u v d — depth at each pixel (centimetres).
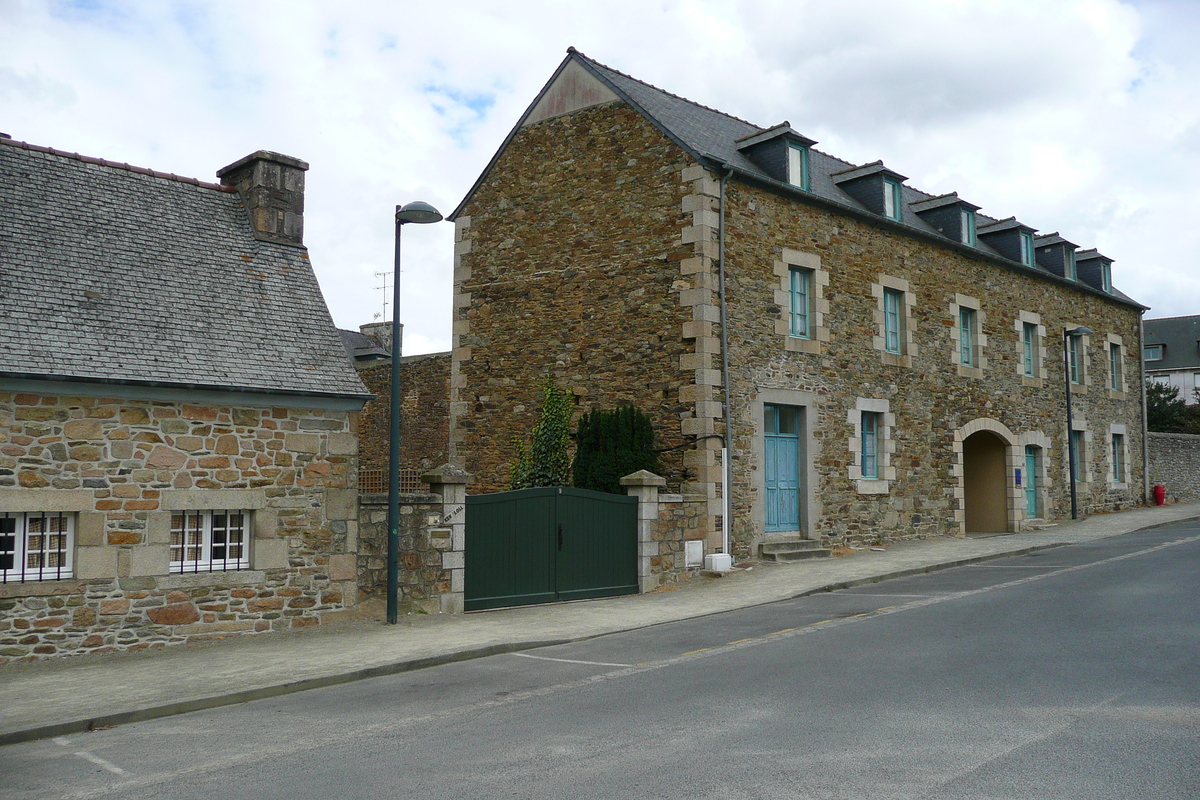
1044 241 2412
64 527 892
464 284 1788
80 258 982
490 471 1709
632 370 1541
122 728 667
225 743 614
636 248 1557
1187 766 490
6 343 862
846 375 1714
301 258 1181
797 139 1644
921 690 677
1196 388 4794
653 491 1364
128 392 916
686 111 1739
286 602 1011
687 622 1088
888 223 1802
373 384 2114
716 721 612
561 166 1678
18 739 634
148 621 917
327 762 558
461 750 571
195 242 1095
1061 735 550
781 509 1597
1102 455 2527
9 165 1004
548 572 1248
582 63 1664
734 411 1500
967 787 465
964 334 2062
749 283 1548
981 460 2200
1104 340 2589
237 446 988
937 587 1270
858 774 490
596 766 523
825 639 910
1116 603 1041
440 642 952
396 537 1074
